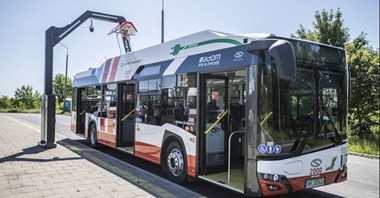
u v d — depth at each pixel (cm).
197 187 675
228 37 582
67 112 4456
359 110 1505
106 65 1080
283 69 443
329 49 581
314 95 545
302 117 526
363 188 714
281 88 505
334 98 578
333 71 581
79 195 538
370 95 1465
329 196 646
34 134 1403
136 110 856
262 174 495
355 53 1513
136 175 686
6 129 1627
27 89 6375
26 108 5994
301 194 654
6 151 945
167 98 729
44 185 593
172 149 712
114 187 592
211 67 603
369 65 1462
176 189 592
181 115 678
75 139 1452
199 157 628
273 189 493
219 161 659
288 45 450
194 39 668
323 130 548
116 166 768
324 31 1777
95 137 1139
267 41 497
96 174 683
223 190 656
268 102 498
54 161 810
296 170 510
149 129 793
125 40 1254
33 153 917
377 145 1324
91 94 1195
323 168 542
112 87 1011
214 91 652
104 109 1069
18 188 571
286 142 504
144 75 828
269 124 497
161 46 780
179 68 696
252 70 512
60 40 1084
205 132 632
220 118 653
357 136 1503
